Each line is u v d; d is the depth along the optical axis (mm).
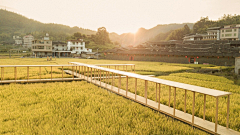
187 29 121875
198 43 67562
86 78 16297
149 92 11586
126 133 5789
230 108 8422
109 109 8109
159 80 8156
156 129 6254
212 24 118000
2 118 6785
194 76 22125
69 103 8734
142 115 7469
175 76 21547
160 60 65500
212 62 53156
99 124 6387
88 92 11211
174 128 6199
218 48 56219
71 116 7262
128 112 7695
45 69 24797
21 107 8148
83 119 6871
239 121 6887
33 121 6723
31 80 14484
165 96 10445
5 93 10414
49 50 87000
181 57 60156
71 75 18703
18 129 6016
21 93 10641
